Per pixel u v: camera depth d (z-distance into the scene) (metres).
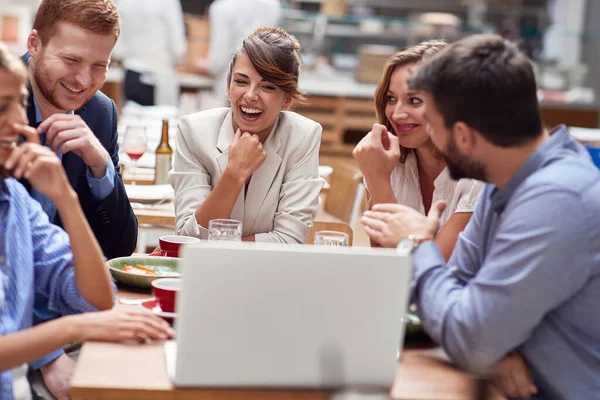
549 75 8.90
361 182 4.23
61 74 2.62
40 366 2.32
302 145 3.09
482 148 1.91
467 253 2.17
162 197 3.61
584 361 1.89
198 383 1.69
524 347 1.93
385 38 9.00
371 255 1.70
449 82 1.88
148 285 2.31
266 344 1.70
